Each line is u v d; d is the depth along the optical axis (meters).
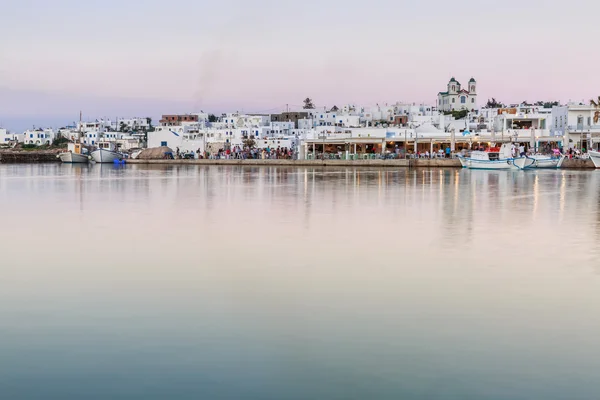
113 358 12.77
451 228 31.72
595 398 11.02
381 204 44.53
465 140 118.88
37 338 13.97
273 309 16.22
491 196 51.12
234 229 31.50
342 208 41.84
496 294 17.83
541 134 121.31
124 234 29.84
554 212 39.12
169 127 173.88
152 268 21.55
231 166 124.00
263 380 11.72
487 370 12.17
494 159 103.81
